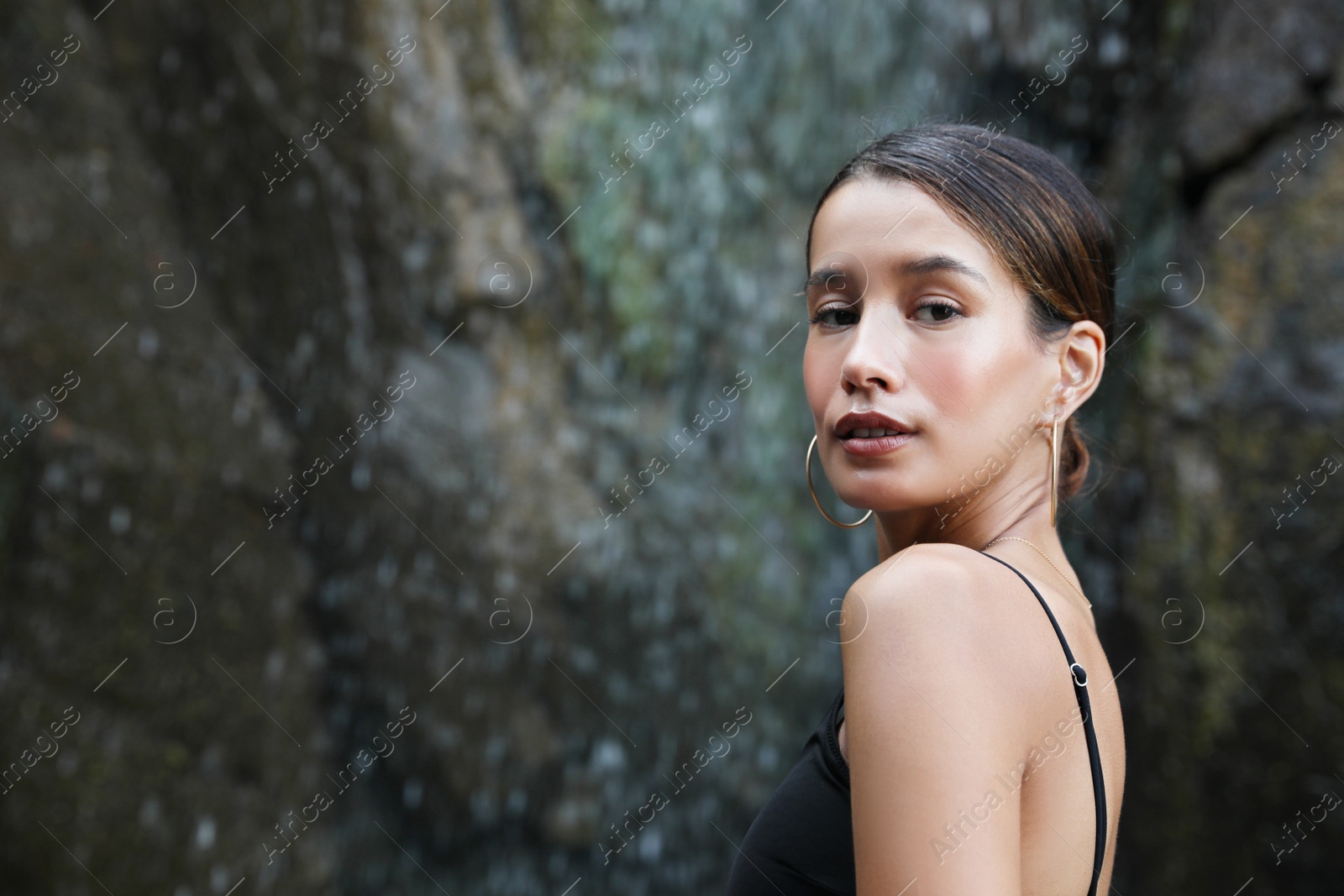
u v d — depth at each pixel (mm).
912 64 7070
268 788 6031
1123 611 5453
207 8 6332
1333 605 4758
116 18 6406
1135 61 6371
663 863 6574
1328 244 5191
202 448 6051
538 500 6566
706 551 6902
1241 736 4941
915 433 958
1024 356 995
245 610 6094
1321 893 4691
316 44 6277
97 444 5574
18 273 5555
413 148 6398
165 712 5668
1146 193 6070
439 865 6375
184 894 5527
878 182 1000
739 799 6766
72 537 5453
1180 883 5094
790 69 7289
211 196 6461
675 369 7066
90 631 5461
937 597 795
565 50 6844
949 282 960
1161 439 5453
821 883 914
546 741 6422
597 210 6852
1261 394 5176
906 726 749
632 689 6625
